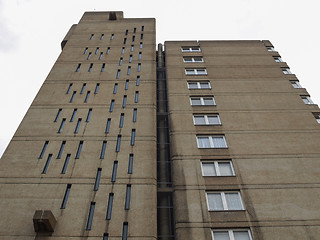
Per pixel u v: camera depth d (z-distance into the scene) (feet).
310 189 61.16
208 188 62.18
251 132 76.38
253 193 60.85
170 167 76.28
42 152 67.62
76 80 91.66
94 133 72.95
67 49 107.96
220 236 54.03
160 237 59.16
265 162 67.87
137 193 59.31
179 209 57.88
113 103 83.30
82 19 132.36
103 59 102.94
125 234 52.70
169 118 81.46
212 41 122.83
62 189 59.67
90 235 51.44
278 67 104.22
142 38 117.80
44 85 88.84
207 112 83.25
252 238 52.95
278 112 83.25
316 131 76.43
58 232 51.70
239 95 89.92
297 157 68.90
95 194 58.65
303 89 92.79
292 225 54.39
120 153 67.92
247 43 121.19
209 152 70.74
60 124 75.51
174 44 121.08
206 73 101.04
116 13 141.28
